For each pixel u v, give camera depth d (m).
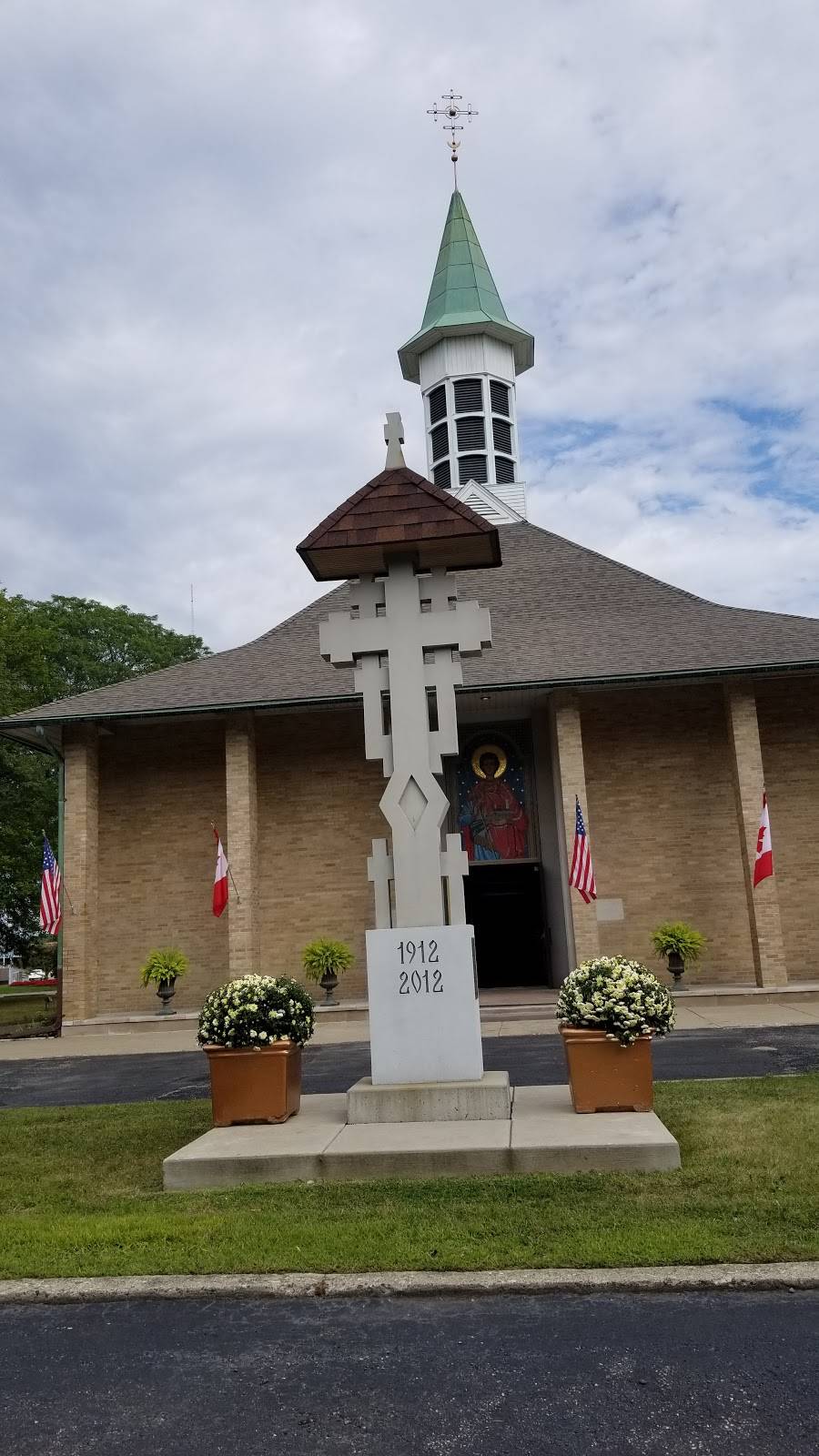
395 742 10.25
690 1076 13.00
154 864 25.41
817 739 24.70
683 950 23.28
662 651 24.31
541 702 25.27
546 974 26.02
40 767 38.09
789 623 25.78
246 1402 4.84
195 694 24.69
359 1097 9.41
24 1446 4.50
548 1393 4.79
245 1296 6.12
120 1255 6.73
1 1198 8.56
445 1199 7.52
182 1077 15.71
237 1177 8.38
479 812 26.67
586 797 24.64
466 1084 9.44
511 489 35.44
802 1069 13.16
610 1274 6.05
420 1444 4.38
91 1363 5.34
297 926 24.97
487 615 10.30
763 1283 5.92
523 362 38.44
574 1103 9.52
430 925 9.91
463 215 38.47
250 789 24.38
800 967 24.02
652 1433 4.40
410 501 10.23
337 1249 6.57
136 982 25.00
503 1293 5.98
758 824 23.03
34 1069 17.88
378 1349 5.34
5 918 40.41
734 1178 7.86
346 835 25.19
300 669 25.64
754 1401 4.63
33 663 39.28
